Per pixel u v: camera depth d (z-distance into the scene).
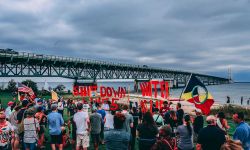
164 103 15.24
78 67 92.19
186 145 8.82
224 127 11.27
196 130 11.44
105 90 22.52
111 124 12.66
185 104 41.56
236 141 4.04
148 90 19.38
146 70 141.50
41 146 13.14
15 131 11.63
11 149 12.10
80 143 11.91
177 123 11.84
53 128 11.76
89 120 12.34
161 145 6.14
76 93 30.58
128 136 7.10
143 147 8.22
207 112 11.74
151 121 8.33
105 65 105.12
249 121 27.72
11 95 60.09
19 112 12.20
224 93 159.25
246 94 146.88
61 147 11.96
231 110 33.44
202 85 11.89
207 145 6.97
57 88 86.00
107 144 7.14
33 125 10.97
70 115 25.55
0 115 10.02
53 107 11.96
